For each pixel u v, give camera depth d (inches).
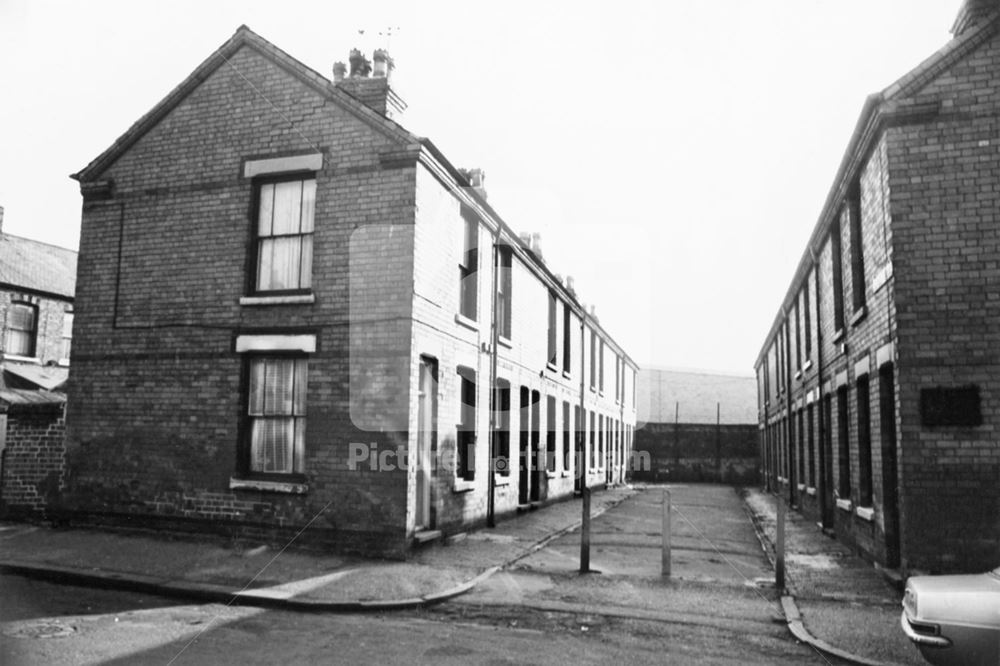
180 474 467.5
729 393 1656.0
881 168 386.3
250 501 449.4
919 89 364.2
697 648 269.1
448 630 288.5
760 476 1396.4
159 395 478.9
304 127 467.8
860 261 472.7
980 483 339.3
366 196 448.5
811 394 695.7
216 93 492.1
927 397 349.1
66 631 274.2
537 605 328.2
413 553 426.0
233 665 236.1
